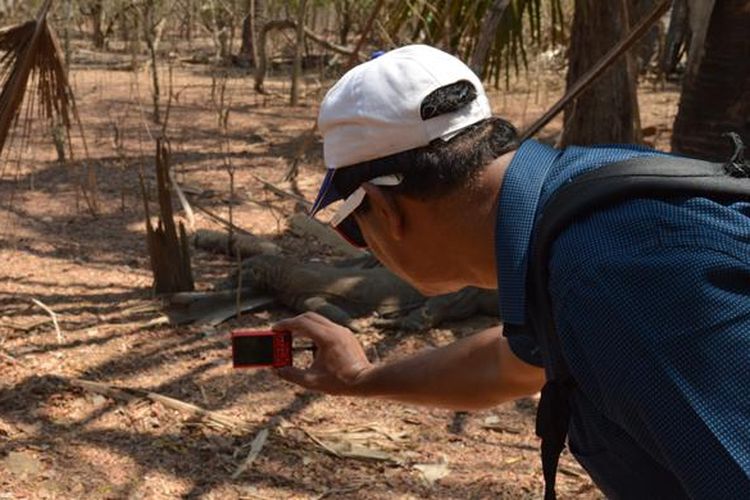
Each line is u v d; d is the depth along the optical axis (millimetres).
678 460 1211
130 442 3498
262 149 8719
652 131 9078
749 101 3459
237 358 1976
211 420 3654
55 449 3426
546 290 1352
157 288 4895
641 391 1227
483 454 3543
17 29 3977
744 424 1190
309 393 3938
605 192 1314
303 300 4680
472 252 1474
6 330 4398
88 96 11289
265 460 3422
